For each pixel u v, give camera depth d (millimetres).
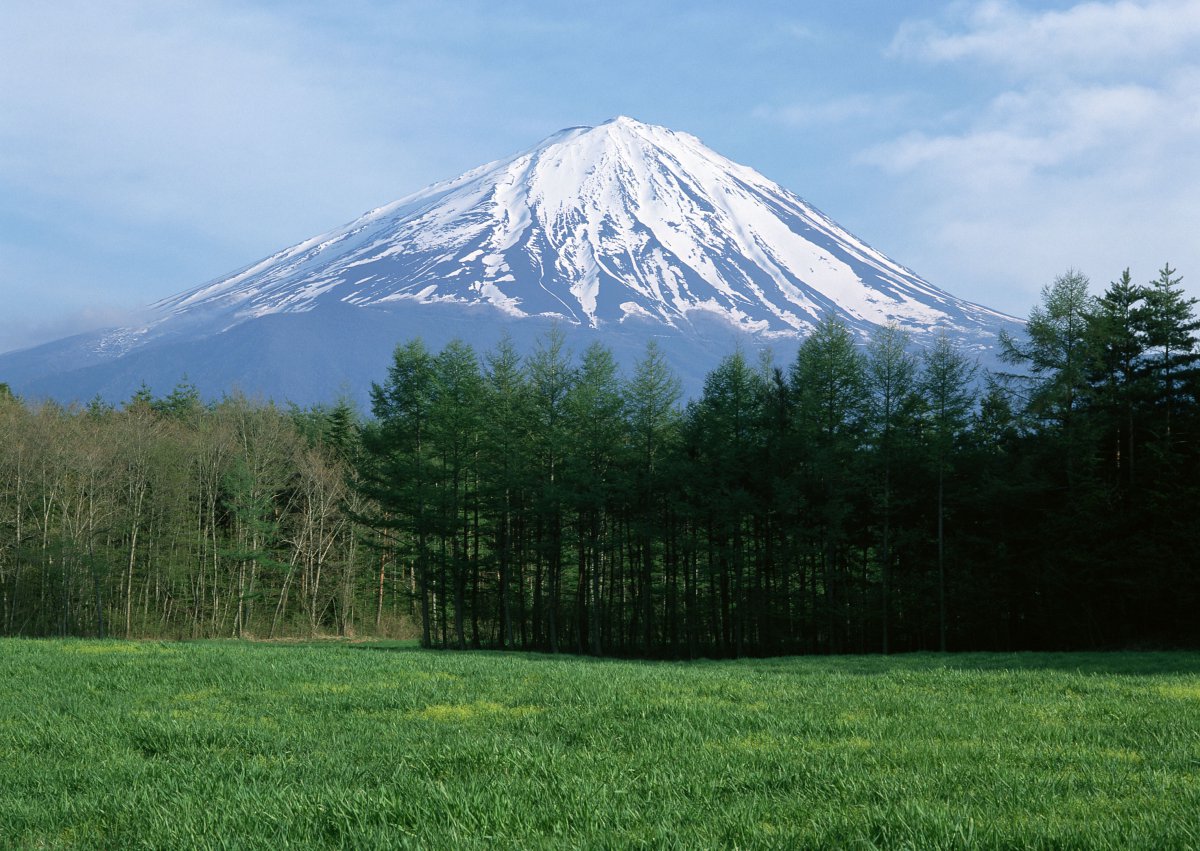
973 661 29594
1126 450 40875
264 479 67500
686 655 51938
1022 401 42281
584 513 49812
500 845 5809
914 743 9250
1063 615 41281
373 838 5906
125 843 6391
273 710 12750
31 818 7109
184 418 80250
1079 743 9266
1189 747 8875
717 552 46281
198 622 63625
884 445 44750
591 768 8109
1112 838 5461
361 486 50250
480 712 12195
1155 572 36844
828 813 6289
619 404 47625
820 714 11500
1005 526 44062
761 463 47281
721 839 5852
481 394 49750
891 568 47531
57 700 14062
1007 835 5547
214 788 7816
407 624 69938
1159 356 40125
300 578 70625
